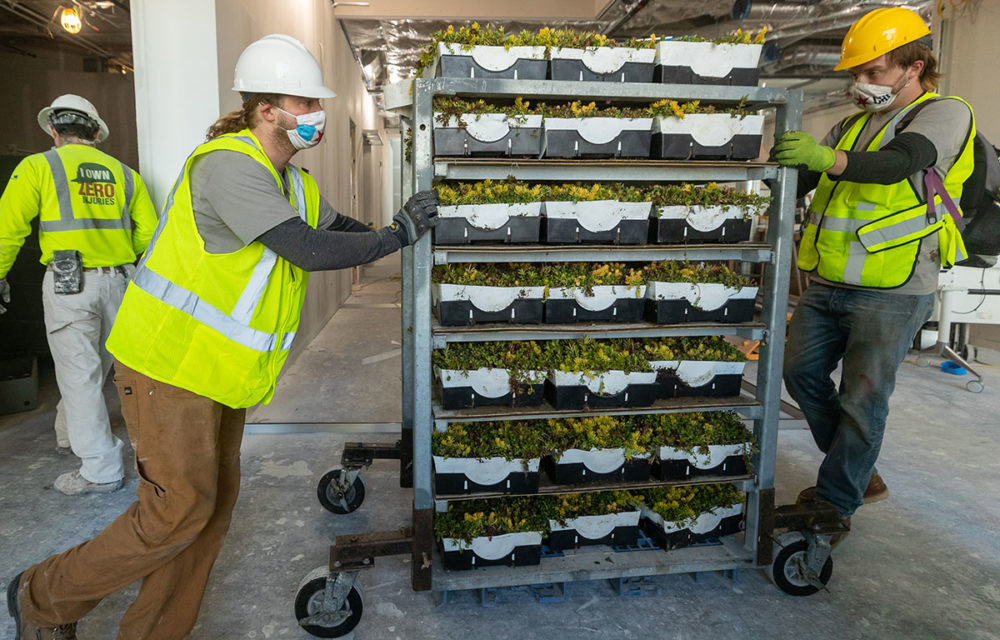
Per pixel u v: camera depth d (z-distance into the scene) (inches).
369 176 488.7
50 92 285.0
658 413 87.1
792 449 136.6
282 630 75.5
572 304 80.8
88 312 107.3
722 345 87.7
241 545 94.0
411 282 101.5
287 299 63.3
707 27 295.7
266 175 57.8
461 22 297.7
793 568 83.4
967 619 79.4
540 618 78.2
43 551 90.7
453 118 74.2
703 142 78.0
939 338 198.4
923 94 81.2
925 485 118.2
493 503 84.0
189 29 130.0
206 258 58.3
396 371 197.8
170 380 58.6
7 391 149.2
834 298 87.1
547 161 75.3
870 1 254.1
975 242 182.4
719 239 81.7
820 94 426.6
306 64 60.7
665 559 82.8
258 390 64.0
